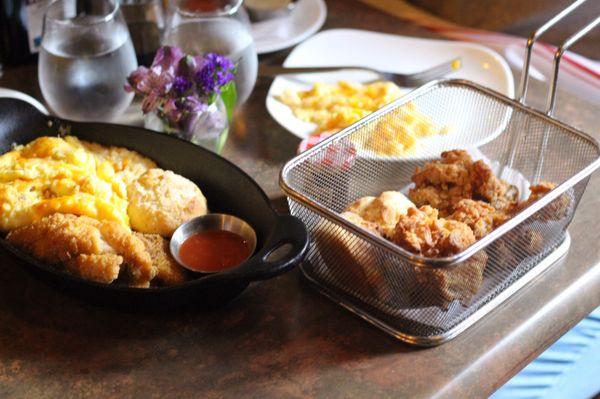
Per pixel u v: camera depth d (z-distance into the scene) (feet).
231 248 2.21
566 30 3.64
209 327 2.11
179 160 2.44
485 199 2.39
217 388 1.97
